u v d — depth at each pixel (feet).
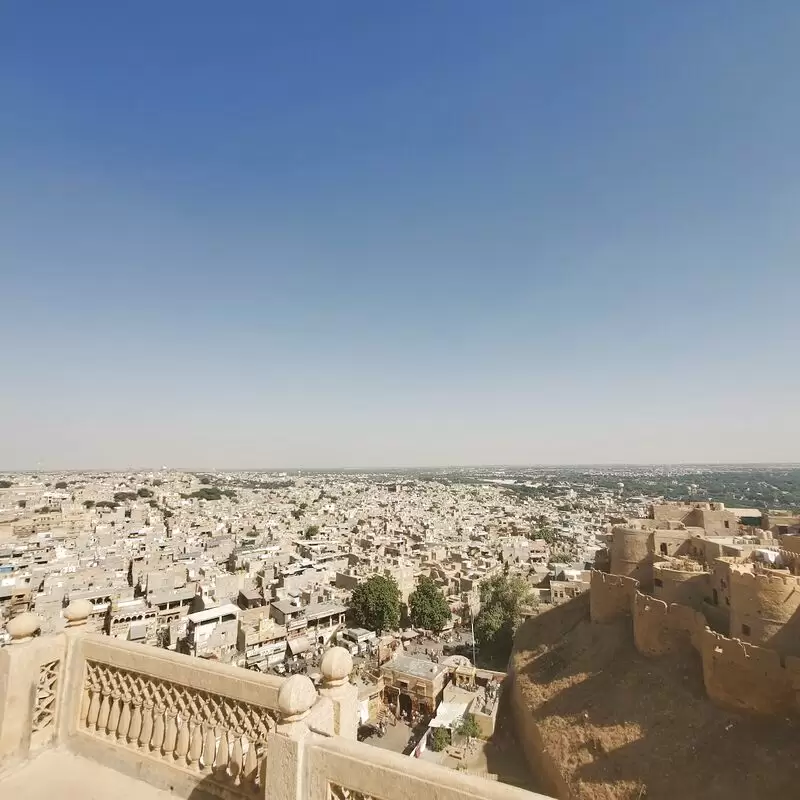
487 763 114.01
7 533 378.94
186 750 26.48
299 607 219.00
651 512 170.50
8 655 29.19
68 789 26.37
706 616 100.53
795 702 75.82
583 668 118.01
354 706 24.03
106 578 255.70
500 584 211.61
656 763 81.97
